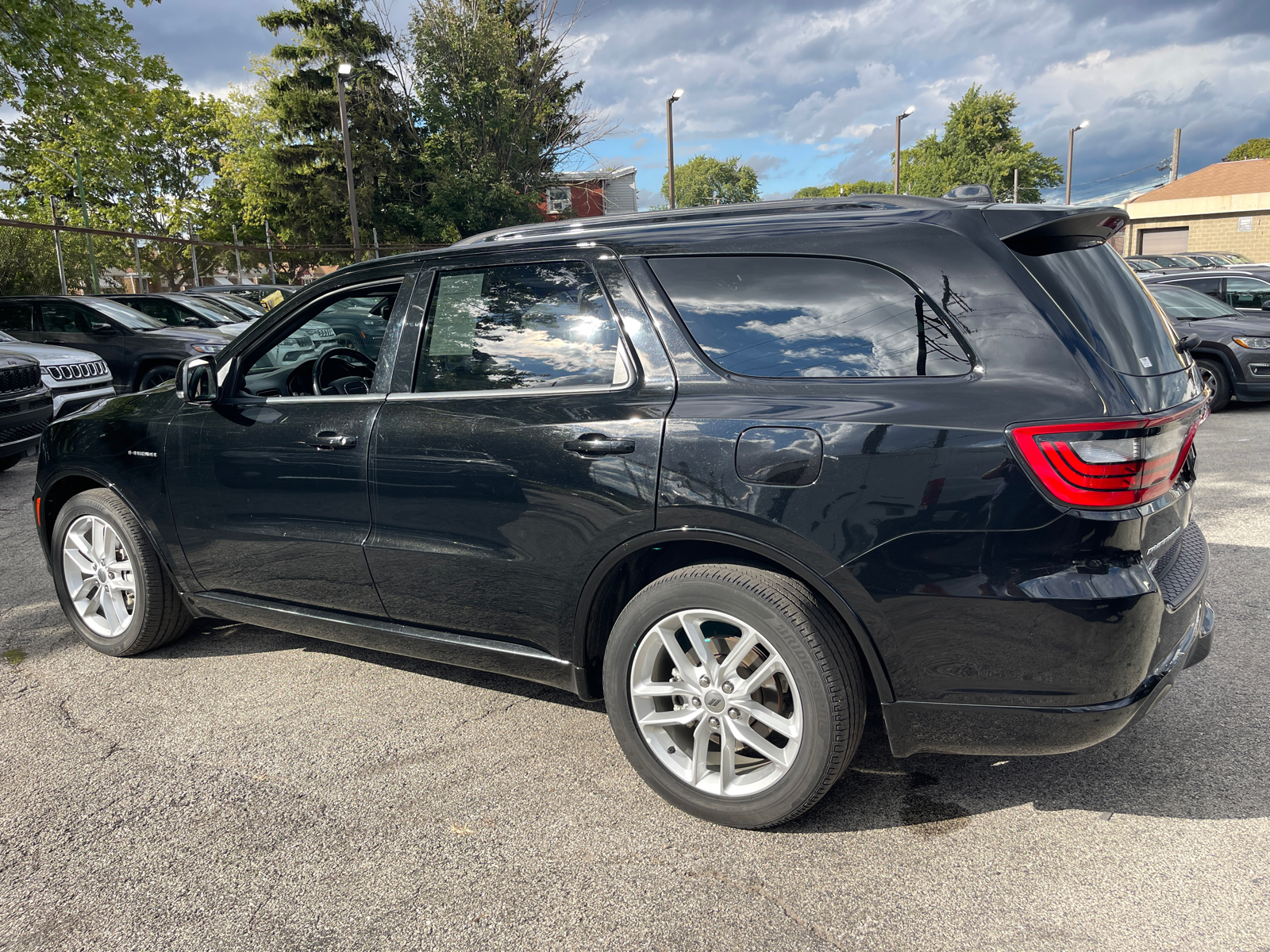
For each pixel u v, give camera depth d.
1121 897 2.07
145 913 2.15
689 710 2.43
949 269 2.15
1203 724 2.86
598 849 2.35
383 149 38.41
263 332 3.33
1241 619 3.70
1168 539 2.22
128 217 38.34
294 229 39.88
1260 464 6.70
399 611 2.99
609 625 2.67
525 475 2.56
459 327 2.82
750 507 2.20
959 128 64.19
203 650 3.86
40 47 19.67
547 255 2.68
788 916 2.06
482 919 2.09
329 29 37.81
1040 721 2.07
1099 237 2.41
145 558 3.63
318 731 3.07
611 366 2.50
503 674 2.85
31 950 2.03
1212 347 9.48
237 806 2.61
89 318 11.85
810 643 2.19
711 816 2.43
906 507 2.05
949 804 2.50
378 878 2.26
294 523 3.14
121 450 3.57
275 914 2.13
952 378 2.09
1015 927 1.99
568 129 37.41
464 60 34.75
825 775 2.24
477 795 2.64
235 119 41.97
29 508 6.75
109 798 2.67
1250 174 34.47
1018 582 2.00
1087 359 2.01
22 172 32.84
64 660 3.77
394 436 2.85
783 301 2.33
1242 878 2.11
